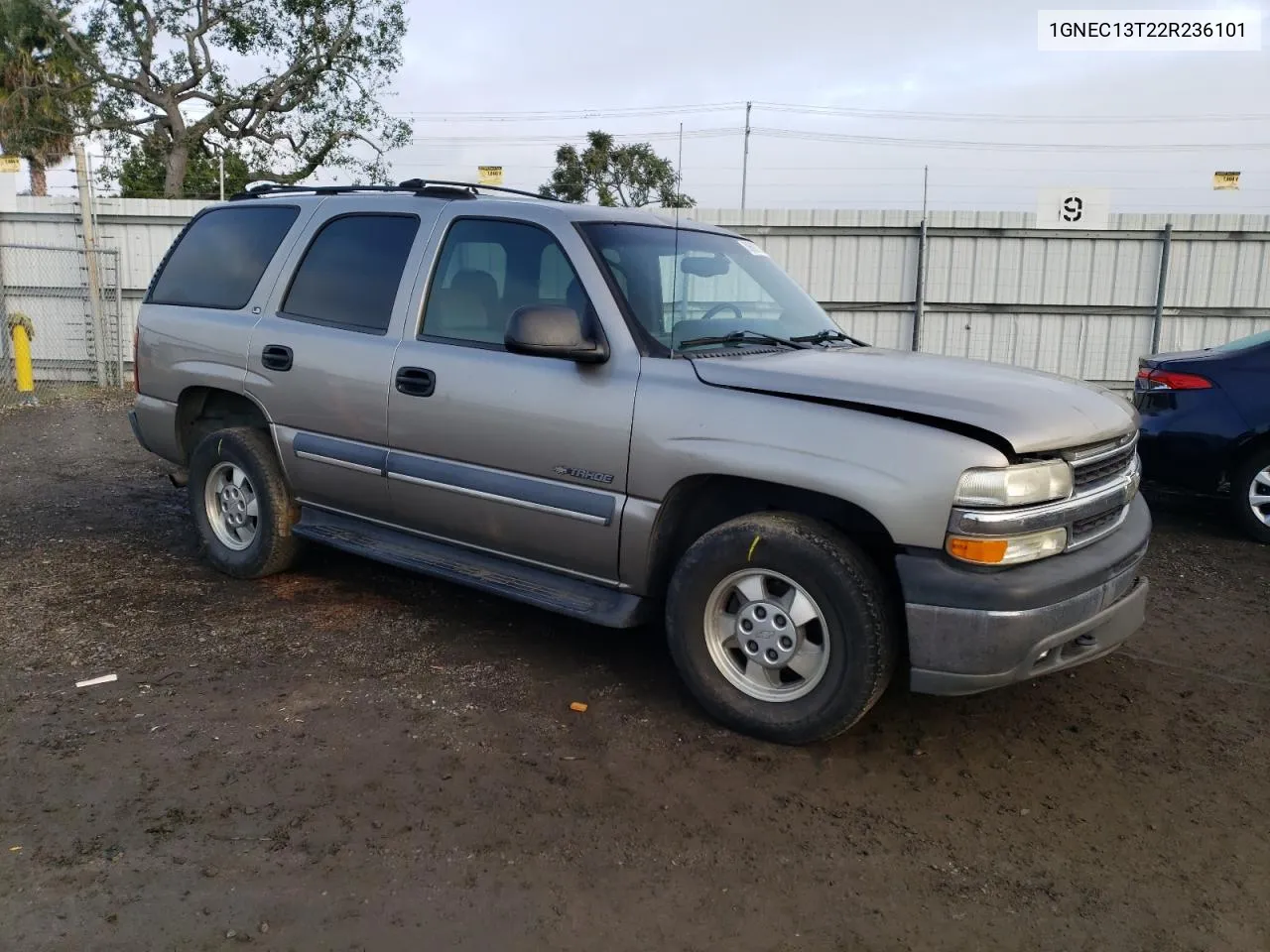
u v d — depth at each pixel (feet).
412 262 15.29
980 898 9.42
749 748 12.17
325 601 17.10
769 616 12.08
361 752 11.83
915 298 44.01
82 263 45.80
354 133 90.94
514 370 13.71
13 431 34.37
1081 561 11.53
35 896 9.07
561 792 11.05
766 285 15.90
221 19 85.56
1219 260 43.11
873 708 13.35
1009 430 10.84
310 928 8.74
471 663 14.53
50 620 15.98
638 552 12.88
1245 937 8.91
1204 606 18.03
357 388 15.42
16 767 11.34
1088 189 42.09
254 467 17.30
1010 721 13.12
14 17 83.15
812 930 8.92
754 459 11.70
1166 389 23.00
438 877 9.50
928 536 10.87
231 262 18.12
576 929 8.83
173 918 8.82
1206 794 11.39
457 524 14.75
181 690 13.42
